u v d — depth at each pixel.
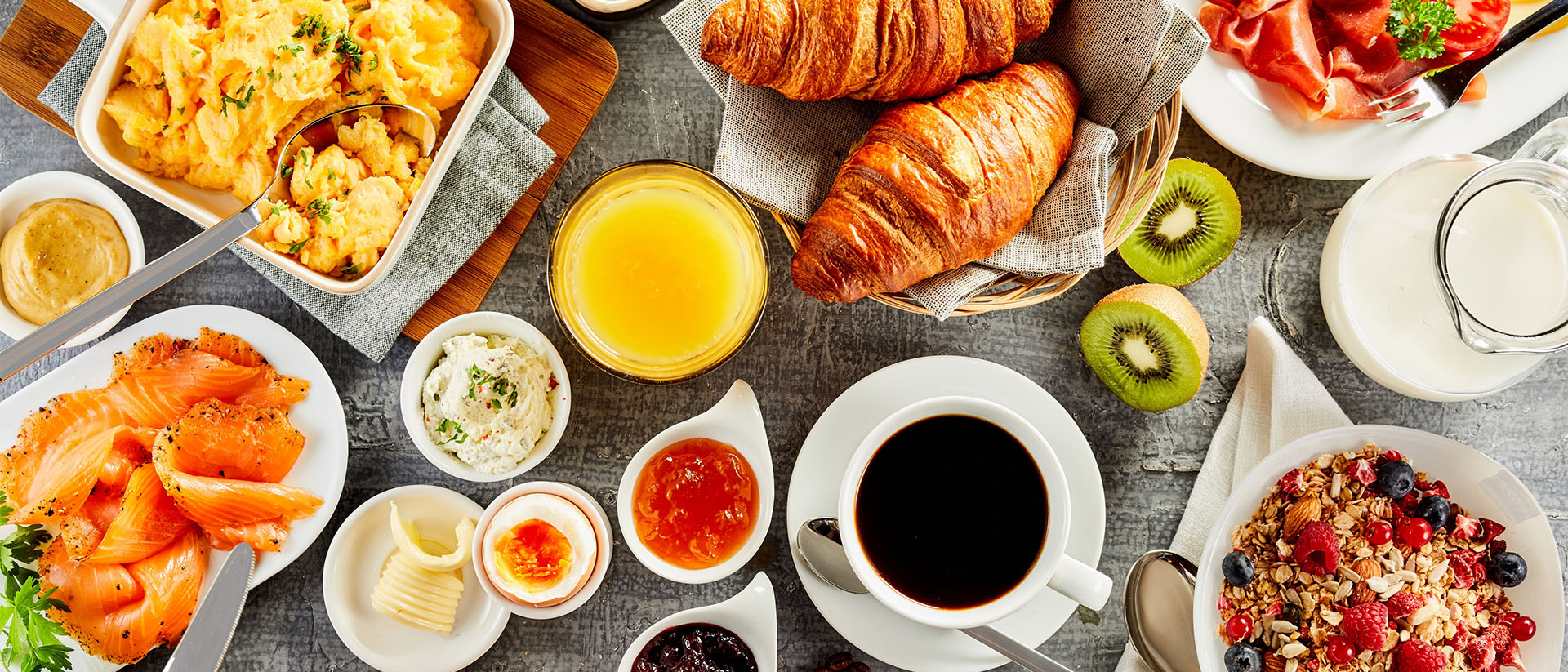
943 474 0.62
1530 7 0.64
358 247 0.63
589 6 0.65
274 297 0.68
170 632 0.66
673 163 0.63
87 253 0.65
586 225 0.64
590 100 0.67
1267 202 0.68
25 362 0.60
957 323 0.68
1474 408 0.68
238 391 0.66
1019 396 0.65
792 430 0.68
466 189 0.65
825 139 0.61
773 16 0.56
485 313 0.64
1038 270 0.60
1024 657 0.63
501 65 0.62
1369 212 0.65
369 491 0.68
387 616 0.66
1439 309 0.64
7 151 0.67
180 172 0.63
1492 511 0.64
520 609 0.63
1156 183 0.60
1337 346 0.68
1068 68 0.60
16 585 0.65
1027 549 0.61
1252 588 0.63
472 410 0.64
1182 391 0.65
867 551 0.62
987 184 0.56
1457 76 0.64
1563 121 0.62
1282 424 0.65
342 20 0.61
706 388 0.68
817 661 0.68
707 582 0.65
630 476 0.63
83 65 0.65
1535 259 0.63
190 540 0.66
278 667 0.68
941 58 0.56
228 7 0.61
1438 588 0.62
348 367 0.68
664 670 0.63
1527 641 0.63
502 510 0.63
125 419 0.65
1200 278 0.67
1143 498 0.68
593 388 0.68
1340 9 0.63
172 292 0.68
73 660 0.66
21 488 0.65
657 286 0.65
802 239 0.60
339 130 0.63
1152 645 0.66
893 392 0.65
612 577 0.68
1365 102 0.64
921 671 0.65
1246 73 0.65
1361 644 0.61
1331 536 0.61
